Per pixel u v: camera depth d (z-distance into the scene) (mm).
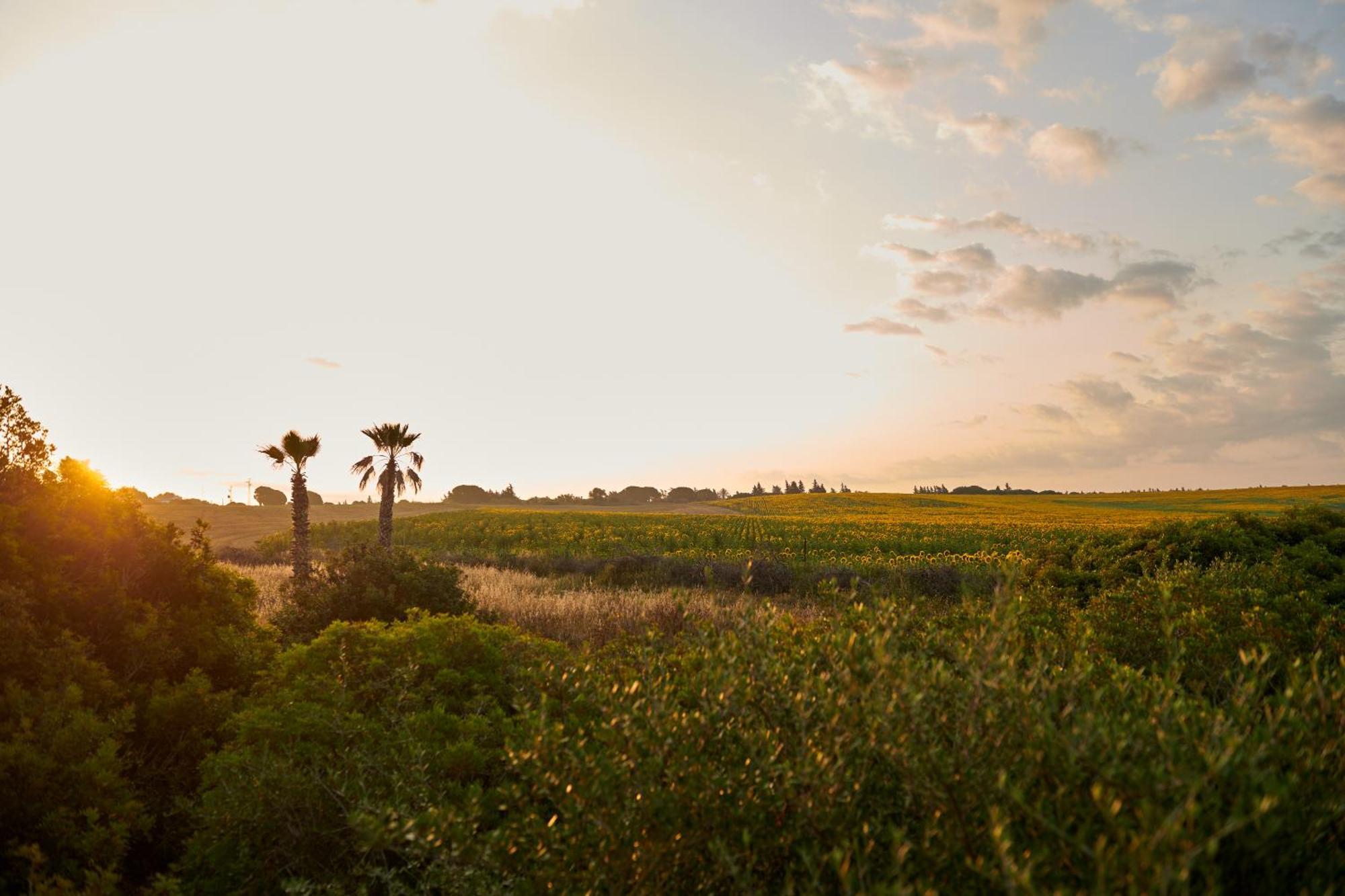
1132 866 1783
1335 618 5785
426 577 11023
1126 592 6555
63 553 6379
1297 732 2543
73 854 4258
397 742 4625
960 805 2357
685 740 2943
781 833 2660
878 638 2709
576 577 22547
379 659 5852
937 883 2348
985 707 2654
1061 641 4652
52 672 5297
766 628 3369
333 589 10625
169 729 5477
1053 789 2416
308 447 22875
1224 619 5715
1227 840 2156
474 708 5430
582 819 2799
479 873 3016
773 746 2871
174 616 6738
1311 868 2297
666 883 2723
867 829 2414
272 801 4156
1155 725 2514
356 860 3990
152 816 4730
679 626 8742
